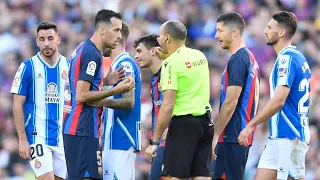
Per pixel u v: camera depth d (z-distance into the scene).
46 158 36.53
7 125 61.47
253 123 33.22
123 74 35.12
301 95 33.94
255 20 70.44
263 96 59.00
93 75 33.44
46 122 36.69
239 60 34.19
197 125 32.78
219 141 34.81
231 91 33.97
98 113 34.19
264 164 34.81
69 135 33.84
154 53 36.50
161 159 35.88
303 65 33.94
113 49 36.12
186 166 32.69
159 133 32.53
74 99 33.84
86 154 33.72
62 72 37.03
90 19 75.62
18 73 36.53
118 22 33.97
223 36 34.72
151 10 74.31
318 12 74.25
